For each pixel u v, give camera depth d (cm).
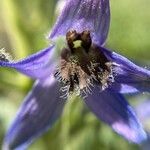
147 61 9
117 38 9
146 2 10
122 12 10
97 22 6
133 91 7
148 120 10
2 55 6
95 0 6
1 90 9
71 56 7
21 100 9
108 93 7
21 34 8
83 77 7
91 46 7
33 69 7
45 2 8
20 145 8
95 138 9
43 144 8
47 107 8
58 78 7
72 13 6
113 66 7
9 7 8
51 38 7
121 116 7
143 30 9
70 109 9
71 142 9
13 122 8
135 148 9
